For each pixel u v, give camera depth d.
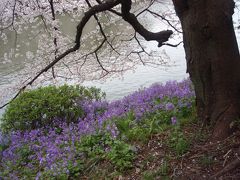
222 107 2.47
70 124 3.64
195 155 2.37
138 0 5.82
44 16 4.20
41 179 2.67
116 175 2.47
